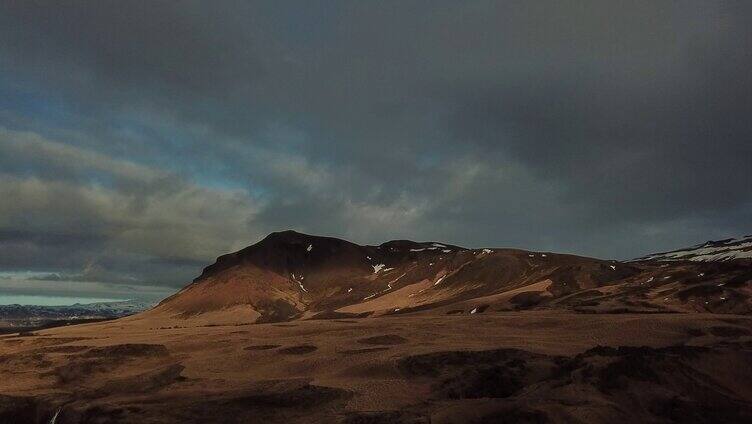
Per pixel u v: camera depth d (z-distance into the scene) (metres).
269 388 33.81
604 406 26.91
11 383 44.72
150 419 28.66
